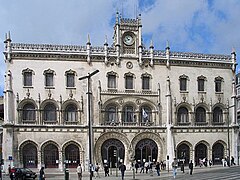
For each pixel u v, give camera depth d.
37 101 71.00
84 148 71.75
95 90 73.75
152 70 77.00
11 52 70.88
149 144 75.38
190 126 77.38
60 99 71.88
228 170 62.22
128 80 75.81
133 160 73.38
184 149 77.12
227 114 80.56
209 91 80.00
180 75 78.38
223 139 79.62
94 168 67.56
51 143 70.56
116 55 75.12
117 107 74.56
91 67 74.06
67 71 72.88
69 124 71.94
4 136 68.75
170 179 50.78
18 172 56.81
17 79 70.81
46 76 72.19
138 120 75.06
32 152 70.25
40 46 72.38
